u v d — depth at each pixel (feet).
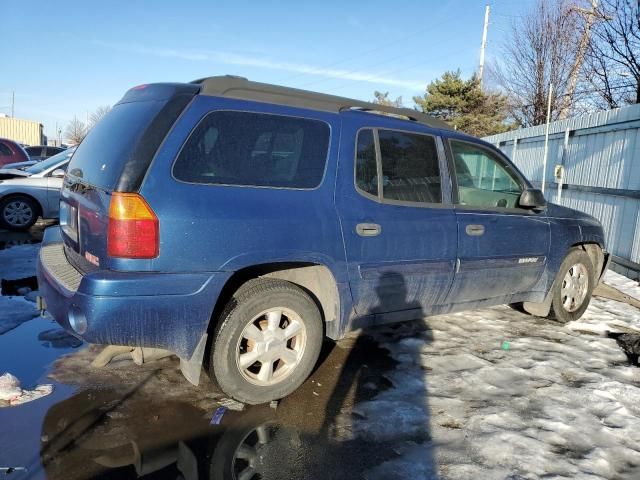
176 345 9.45
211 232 9.48
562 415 10.85
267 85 11.12
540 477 8.66
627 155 25.08
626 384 12.57
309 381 11.94
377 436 9.73
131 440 9.16
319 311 11.25
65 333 13.96
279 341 10.69
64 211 12.26
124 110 10.92
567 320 17.38
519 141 38.75
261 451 9.07
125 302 8.83
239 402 10.75
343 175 11.44
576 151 30.19
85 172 10.80
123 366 12.09
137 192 9.00
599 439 10.00
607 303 20.45
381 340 14.78
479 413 10.76
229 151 10.02
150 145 9.30
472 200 14.70
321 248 10.85
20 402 10.18
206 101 9.95
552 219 16.55
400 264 12.33
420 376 12.43
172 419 9.93
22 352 12.59
